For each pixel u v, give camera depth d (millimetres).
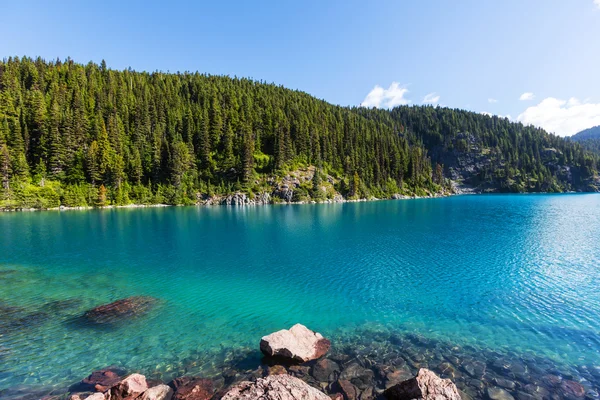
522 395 13102
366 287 28359
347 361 16031
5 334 19406
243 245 48469
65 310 23359
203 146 168000
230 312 23078
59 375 15016
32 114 140250
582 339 18297
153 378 14664
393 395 12695
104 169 135875
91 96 173125
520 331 19484
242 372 15086
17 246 47938
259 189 155625
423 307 23719
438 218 82438
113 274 32875
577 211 95750
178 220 83750
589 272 32125
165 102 190000
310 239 53156
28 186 121062
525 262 36281
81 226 70938
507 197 188500
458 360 16094
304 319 21844
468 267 34562
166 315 22516
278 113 196750
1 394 13414
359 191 175000
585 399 12852
